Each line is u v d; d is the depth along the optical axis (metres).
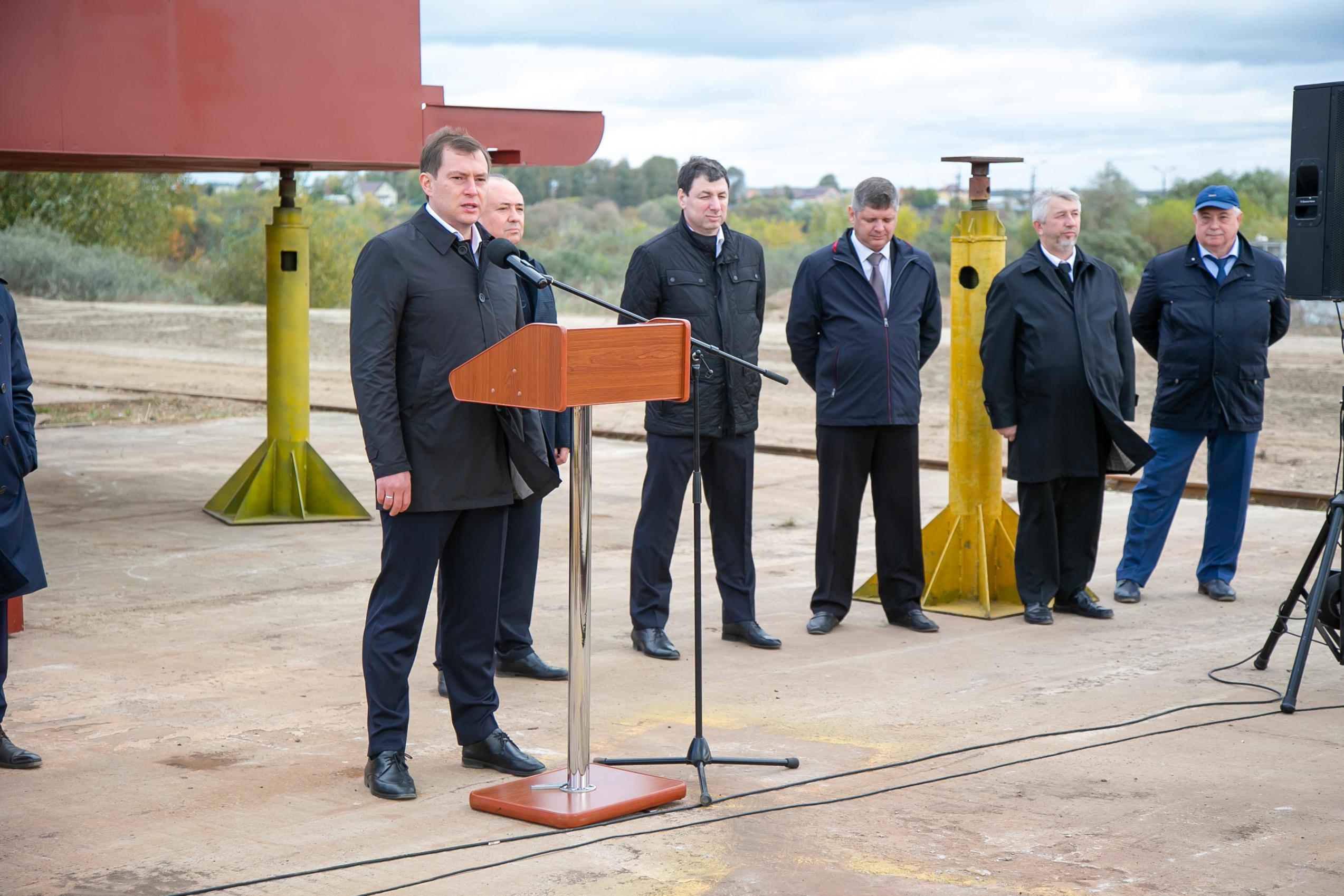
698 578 4.15
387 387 4.06
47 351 22.91
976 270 6.65
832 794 4.14
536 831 3.83
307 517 9.10
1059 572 6.58
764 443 13.34
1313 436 13.34
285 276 9.07
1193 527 9.00
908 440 6.30
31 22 6.52
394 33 7.76
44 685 5.34
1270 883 3.46
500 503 4.23
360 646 5.97
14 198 38.47
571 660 3.97
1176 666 5.69
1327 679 5.45
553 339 3.65
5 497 4.38
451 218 4.14
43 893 3.39
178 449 12.60
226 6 7.10
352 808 4.01
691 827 3.86
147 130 6.89
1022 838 3.77
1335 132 5.58
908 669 5.67
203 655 5.81
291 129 7.38
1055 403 6.32
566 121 8.51
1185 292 6.85
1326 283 5.64
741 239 5.98
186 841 3.75
